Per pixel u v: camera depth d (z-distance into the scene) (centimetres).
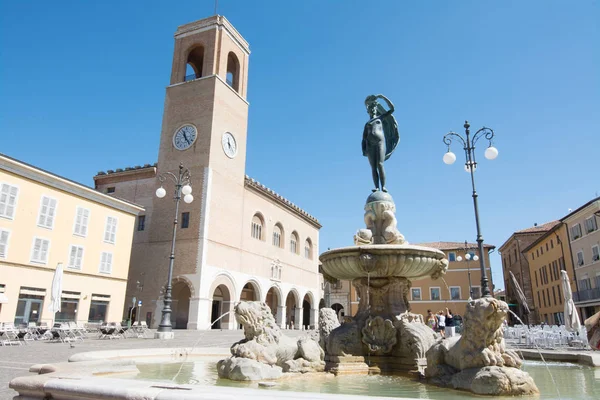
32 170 2866
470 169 1938
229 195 4322
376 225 1092
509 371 594
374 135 1180
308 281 6172
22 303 2764
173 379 706
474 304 654
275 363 755
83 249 3216
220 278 4031
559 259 5094
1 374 882
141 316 3878
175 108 4409
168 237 3984
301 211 6000
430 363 723
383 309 965
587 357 1072
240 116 4709
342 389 642
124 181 4428
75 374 505
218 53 4491
